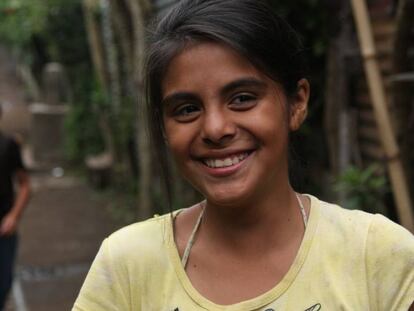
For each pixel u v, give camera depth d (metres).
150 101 1.30
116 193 9.01
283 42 1.23
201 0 1.22
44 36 11.61
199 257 1.30
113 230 7.32
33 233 7.25
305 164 1.49
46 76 12.64
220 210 1.27
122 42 6.89
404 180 3.28
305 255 1.24
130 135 8.52
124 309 1.34
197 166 1.24
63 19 10.95
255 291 1.24
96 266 1.37
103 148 10.95
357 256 1.23
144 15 5.89
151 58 1.25
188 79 1.19
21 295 5.33
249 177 1.21
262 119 1.20
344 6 4.52
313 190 5.45
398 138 3.58
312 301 1.21
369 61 3.23
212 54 1.17
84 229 7.39
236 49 1.16
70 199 8.87
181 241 1.33
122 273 1.34
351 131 4.77
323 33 4.75
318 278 1.22
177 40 1.19
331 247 1.24
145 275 1.32
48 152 11.65
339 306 1.20
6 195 4.09
